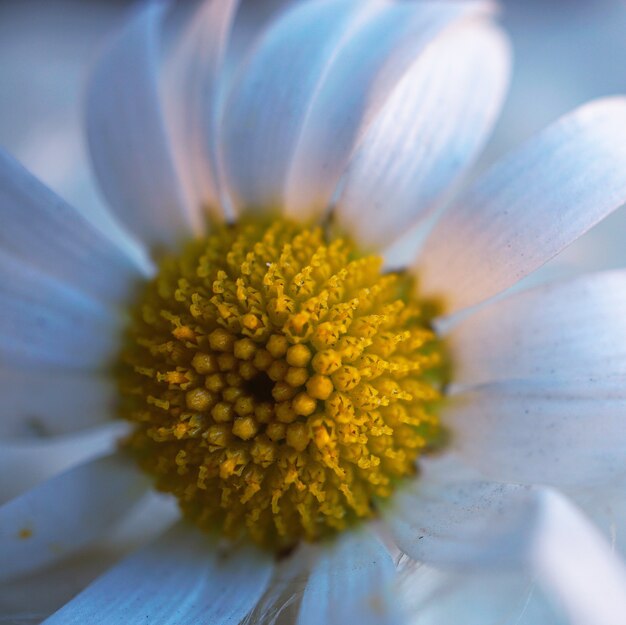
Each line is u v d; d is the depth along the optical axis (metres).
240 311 0.10
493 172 0.10
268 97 0.10
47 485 0.10
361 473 0.10
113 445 0.11
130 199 0.11
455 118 0.11
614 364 0.10
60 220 0.11
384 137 0.11
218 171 0.10
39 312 0.11
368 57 0.10
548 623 0.09
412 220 0.11
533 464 0.10
